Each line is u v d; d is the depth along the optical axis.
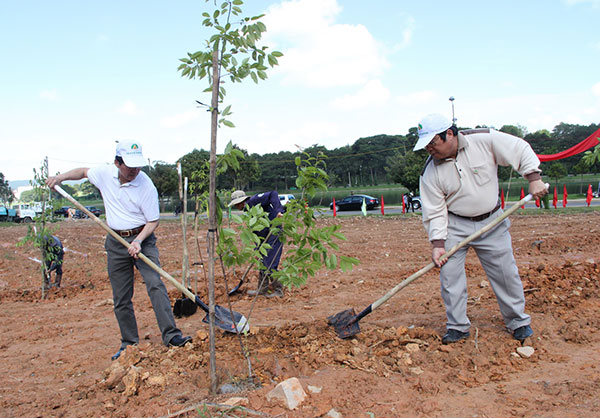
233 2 3.08
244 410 3.01
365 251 11.14
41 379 4.16
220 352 4.07
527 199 3.74
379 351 3.92
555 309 4.81
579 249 9.22
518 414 2.88
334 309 5.96
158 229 21.44
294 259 3.90
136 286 8.68
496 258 3.93
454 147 3.80
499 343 3.99
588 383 3.18
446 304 4.11
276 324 5.42
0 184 72.62
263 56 3.29
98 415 3.20
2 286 9.42
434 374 3.51
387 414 2.96
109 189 4.39
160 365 3.79
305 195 3.93
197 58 3.23
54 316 6.70
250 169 42.00
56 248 8.67
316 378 3.49
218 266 9.70
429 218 3.99
